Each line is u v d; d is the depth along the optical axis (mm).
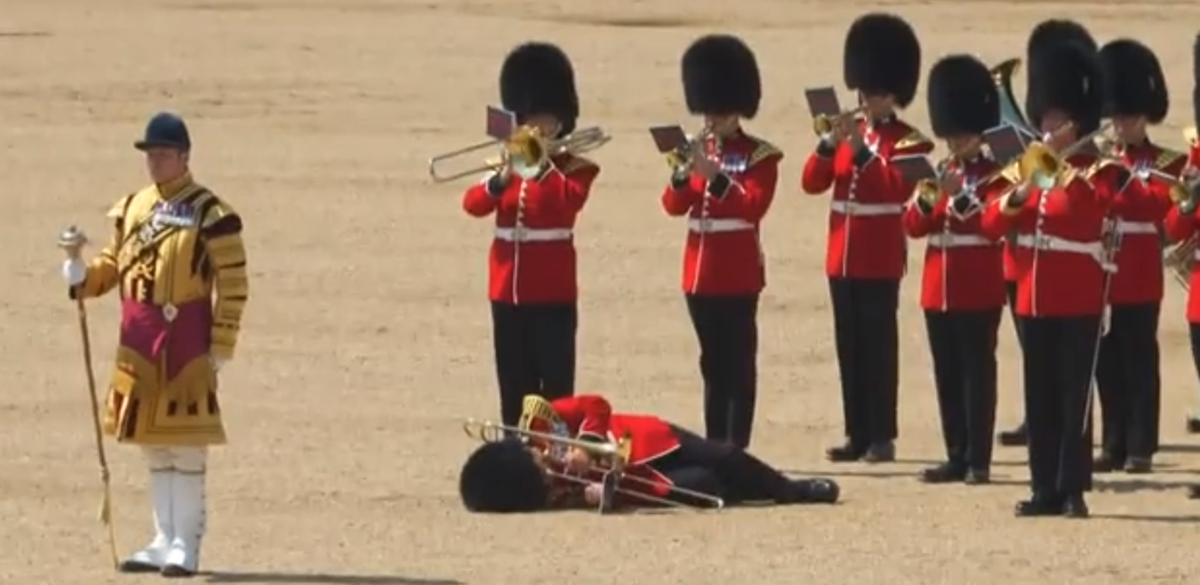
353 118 151500
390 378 88312
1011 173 67062
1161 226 75312
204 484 59969
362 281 106188
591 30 193000
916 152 76312
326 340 94938
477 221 119750
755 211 74250
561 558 60656
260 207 122562
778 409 84750
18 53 174125
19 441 76625
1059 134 66562
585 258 110875
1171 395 88500
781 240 115000
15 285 104438
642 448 67750
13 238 114812
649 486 67250
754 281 74688
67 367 89375
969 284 72250
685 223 119062
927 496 70188
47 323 97188
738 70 74750
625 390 87000
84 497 68750
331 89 162375
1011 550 62125
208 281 57812
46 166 134125
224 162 135250
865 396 76688
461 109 155375
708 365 75375
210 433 58000
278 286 105000
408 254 112062
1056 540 63438
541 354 73438
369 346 94000
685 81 75438
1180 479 73875
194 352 57625
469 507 67062
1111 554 61688
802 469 75312
